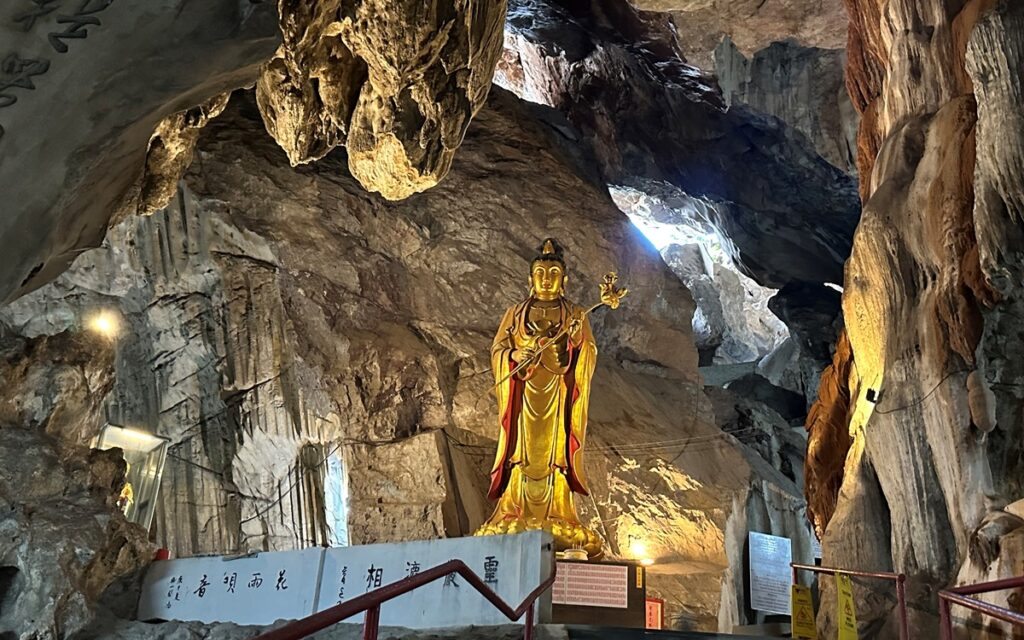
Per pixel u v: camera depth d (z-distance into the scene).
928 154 10.64
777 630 14.73
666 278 19.42
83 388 9.70
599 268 18.28
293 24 9.99
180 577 8.76
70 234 8.91
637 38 23.78
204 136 15.62
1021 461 8.91
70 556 7.73
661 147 25.44
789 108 21.52
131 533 8.86
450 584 7.76
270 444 13.89
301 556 8.39
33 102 7.45
